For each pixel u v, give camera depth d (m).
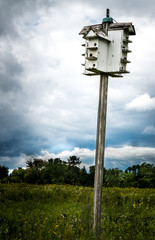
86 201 8.38
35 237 5.25
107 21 6.43
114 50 6.25
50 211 7.18
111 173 29.64
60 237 5.30
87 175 34.09
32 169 33.50
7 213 6.65
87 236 5.41
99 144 5.99
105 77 6.36
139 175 31.34
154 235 5.86
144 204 7.88
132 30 6.36
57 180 32.41
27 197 8.49
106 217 6.77
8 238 5.26
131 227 6.12
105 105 6.18
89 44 6.17
